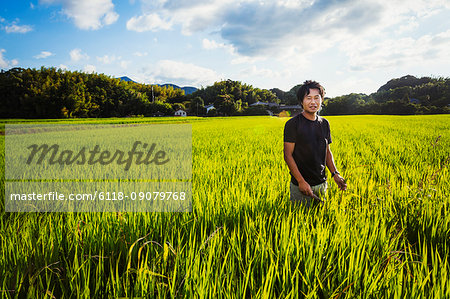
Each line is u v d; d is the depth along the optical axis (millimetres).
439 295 1401
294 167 2510
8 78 79688
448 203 2721
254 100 160125
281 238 1999
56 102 82250
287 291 1530
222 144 9547
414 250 2105
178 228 2281
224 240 2154
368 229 2213
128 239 1964
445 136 10461
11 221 2697
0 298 1380
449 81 108750
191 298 1395
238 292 1485
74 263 1669
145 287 1461
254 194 3145
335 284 1635
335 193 3244
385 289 1475
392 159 5691
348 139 10234
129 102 108500
